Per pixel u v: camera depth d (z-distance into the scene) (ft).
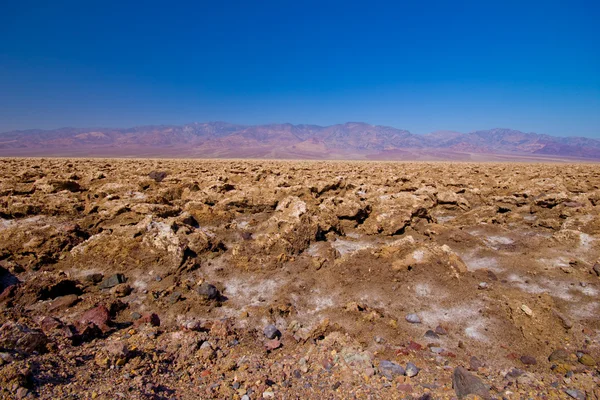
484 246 38.58
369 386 17.76
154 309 26.66
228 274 32.60
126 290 28.78
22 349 17.19
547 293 26.27
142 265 32.60
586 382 17.70
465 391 16.79
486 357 20.61
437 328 23.35
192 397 16.56
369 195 60.64
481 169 145.38
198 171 101.86
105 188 56.59
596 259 32.55
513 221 51.67
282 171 112.37
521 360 20.26
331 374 18.81
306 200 55.88
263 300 28.22
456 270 30.30
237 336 22.88
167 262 32.68
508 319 23.76
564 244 36.14
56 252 34.09
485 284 28.53
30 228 35.37
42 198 46.91
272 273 32.42
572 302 26.35
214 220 48.96
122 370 17.60
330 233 43.52
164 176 85.51
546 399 16.65
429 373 18.95
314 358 20.26
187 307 26.68
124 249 33.58
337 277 30.91
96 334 21.84
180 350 20.58
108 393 14.93
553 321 23.25
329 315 25.70
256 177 88.48
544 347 21.39
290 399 16.70
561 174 105.19
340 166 172.86
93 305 26.22
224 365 19.30
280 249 35.86
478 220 52.75
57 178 66.23
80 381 15.81
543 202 56.18
